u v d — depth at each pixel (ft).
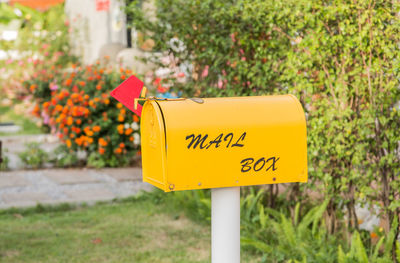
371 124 11.96
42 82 34.24
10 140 36.99
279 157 7.56
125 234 15.99
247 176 7.45
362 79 11.94
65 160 27.32
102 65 38.68
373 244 12.80
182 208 18.39
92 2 46.09
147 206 19.40
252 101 7.59
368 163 12.19
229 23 14.61
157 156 7.34
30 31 51.88
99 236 15.84
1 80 50.80
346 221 13.35
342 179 12.42
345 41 11.93
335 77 12.42
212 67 15.52
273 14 12.88
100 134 27.02
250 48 15.03
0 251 14.42
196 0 14.83
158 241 15.40
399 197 12.15
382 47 11.25
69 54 47.98
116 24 43.80
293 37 13.41
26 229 16.67
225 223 7.72
